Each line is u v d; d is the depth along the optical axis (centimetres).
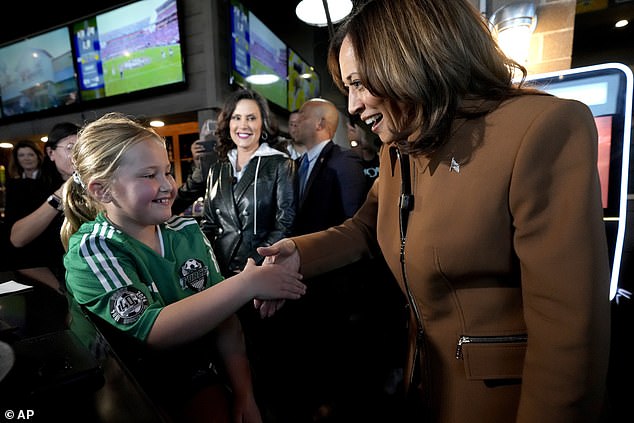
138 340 60
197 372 75
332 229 87
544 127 43
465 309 56
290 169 143
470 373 56
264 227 143
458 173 51
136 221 72
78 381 40
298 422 98
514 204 46
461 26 47
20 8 371
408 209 60
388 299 129
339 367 114
